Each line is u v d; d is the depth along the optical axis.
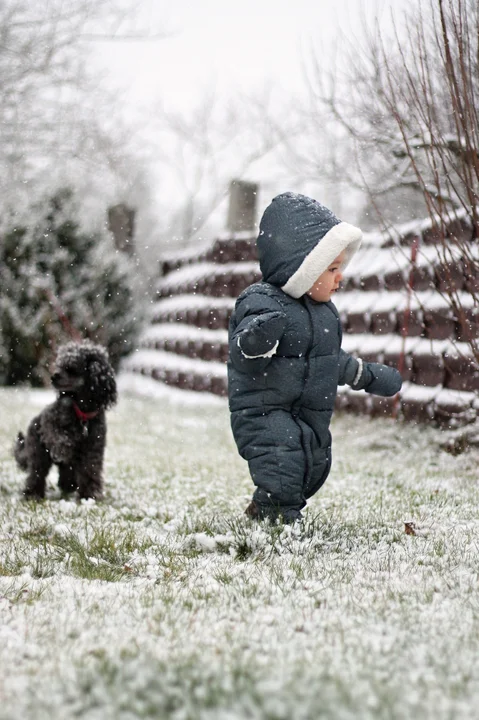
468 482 7.90
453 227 9.07
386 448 10.57
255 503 5.82
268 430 5.51
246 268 17.78
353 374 5.89
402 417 11.71
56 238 20.83
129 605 3.83
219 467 9.38
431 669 2.88
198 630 3.44
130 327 22.22
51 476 9.05
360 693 2.61
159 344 20.88
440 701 2.58
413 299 11.85
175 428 13.17
